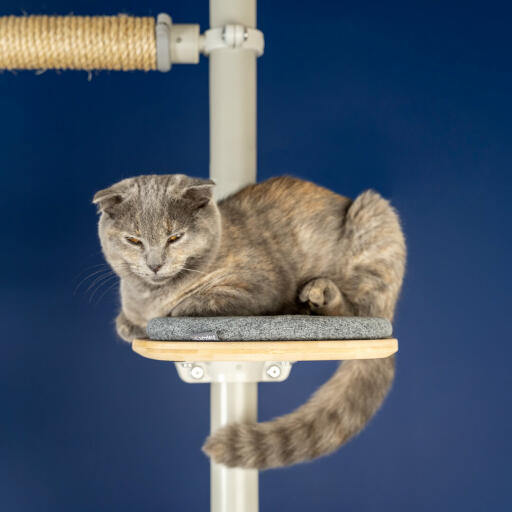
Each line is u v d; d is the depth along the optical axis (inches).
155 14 100.3
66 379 98.2
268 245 62.9
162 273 57.4
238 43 64.2
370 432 99.2
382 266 65.5
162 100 100.5
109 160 99.6
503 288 100.3
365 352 48.1
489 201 100.9
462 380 99.7
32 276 98.3
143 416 98.9
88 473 98.0
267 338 46.8
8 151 98.5
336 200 67.7
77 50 64.2
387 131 101.2
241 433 58.1
